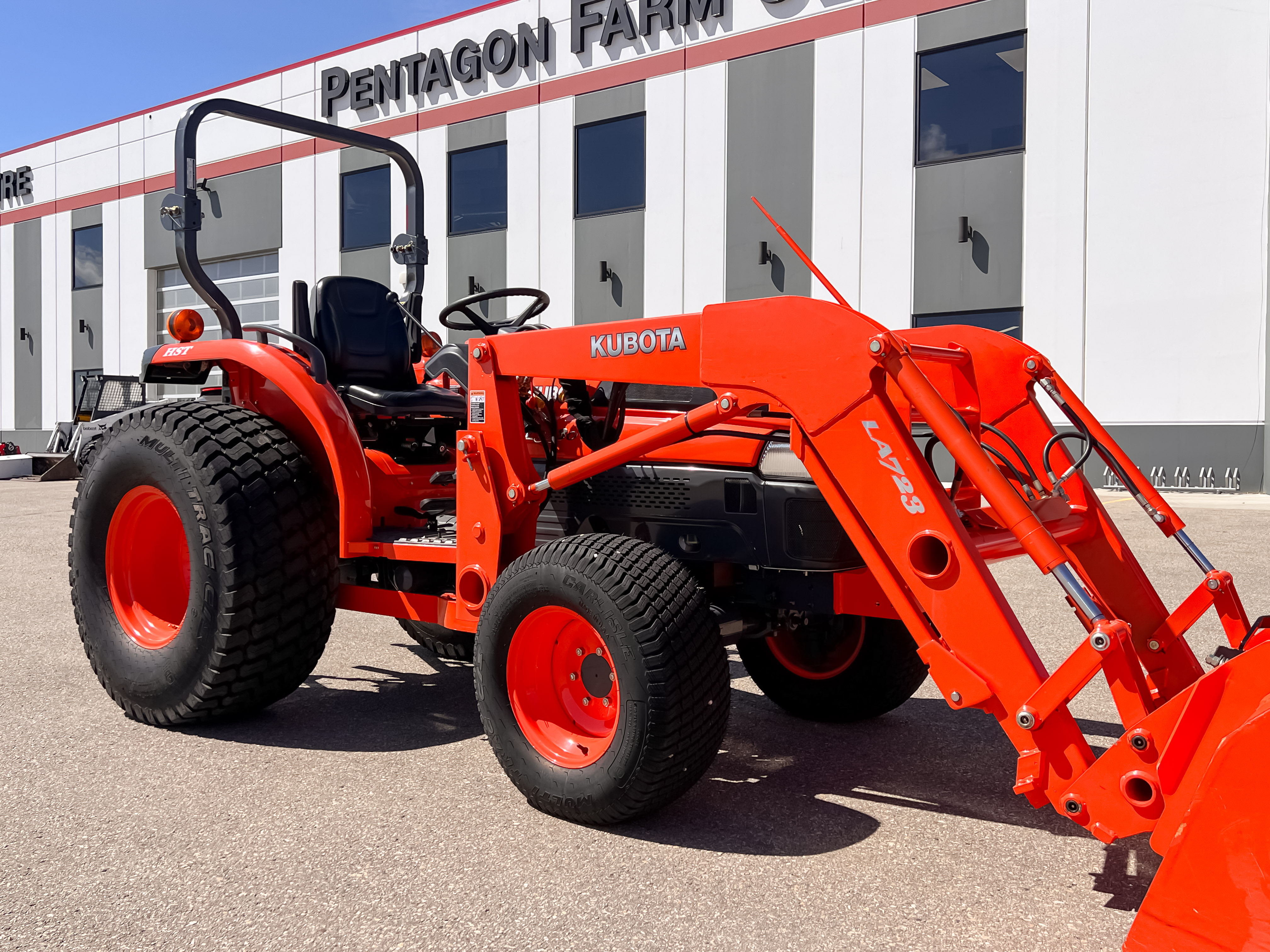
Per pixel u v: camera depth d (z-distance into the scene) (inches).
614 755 91.7
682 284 560.4
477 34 625.6
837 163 514.0
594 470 106.2
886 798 104.3
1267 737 60.2
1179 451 448.5
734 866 86.9
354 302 158.1
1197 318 442.0
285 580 122.0
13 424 941.8
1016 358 110.1
